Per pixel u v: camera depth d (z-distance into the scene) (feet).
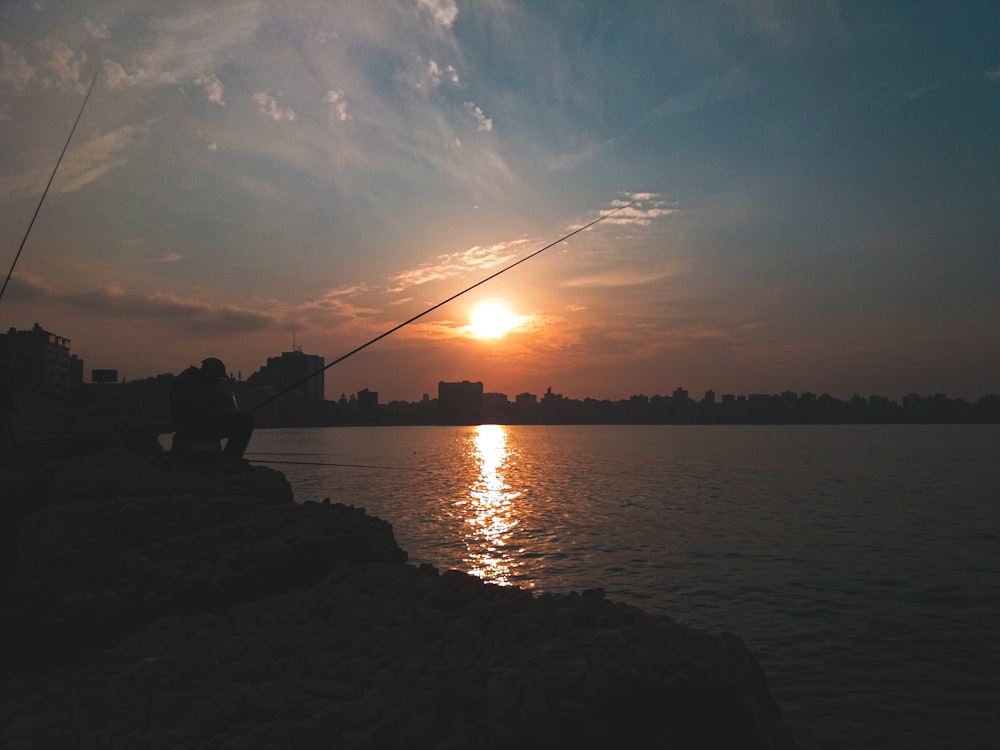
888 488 194.29
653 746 13.29
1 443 34.35
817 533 109.50
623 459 351.25
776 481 216.95
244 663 17.07
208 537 22.89
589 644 15.21
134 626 20.24
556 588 70.33
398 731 13.33
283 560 22.39
